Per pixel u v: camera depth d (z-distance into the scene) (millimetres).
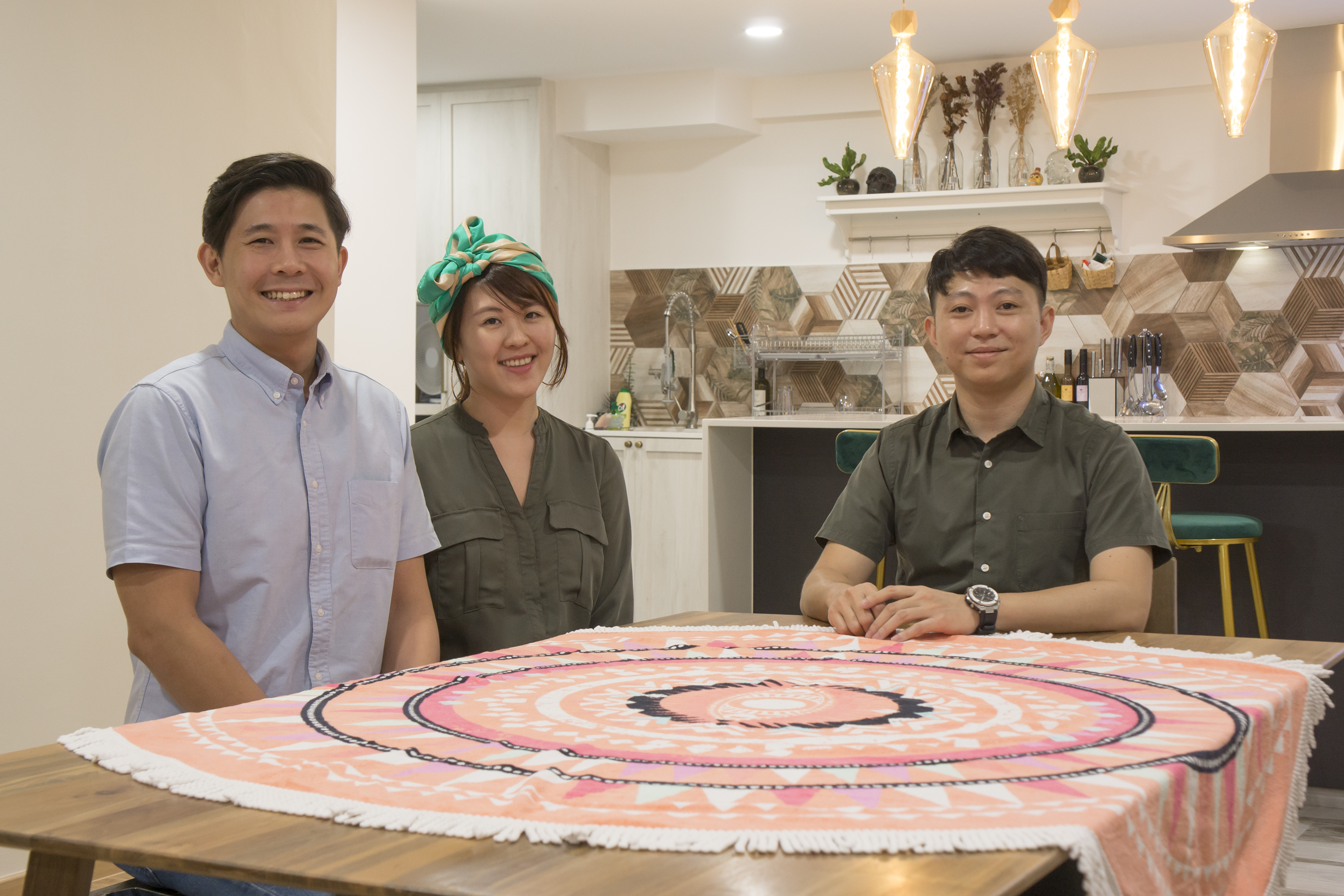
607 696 1066
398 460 1645
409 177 4410
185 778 780
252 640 1486
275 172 1503
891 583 3754
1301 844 2902
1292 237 5074
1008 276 1836
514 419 1829
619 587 1936
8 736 2283
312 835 667
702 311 6477
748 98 6207
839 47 5605
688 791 726
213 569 1474
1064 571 1849
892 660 1276
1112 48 5625
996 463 1890
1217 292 5602
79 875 862
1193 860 788
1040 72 2793
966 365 1854
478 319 1752
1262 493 3516
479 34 5324
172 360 2637
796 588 4062
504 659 1292
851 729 916
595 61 5789
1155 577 1899
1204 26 5262
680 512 5715
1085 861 613
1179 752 827
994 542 1872
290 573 1517
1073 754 820
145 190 2580
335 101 3088
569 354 6262
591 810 687
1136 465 1796
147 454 1423
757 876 582
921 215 6055
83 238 2445
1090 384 5609
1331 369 5434
